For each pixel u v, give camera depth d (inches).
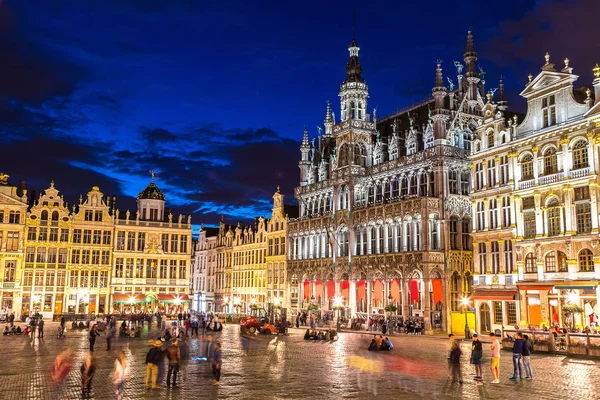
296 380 1070.4
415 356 1523.1
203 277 5044.3
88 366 913.5
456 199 2716.5
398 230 2871.6
